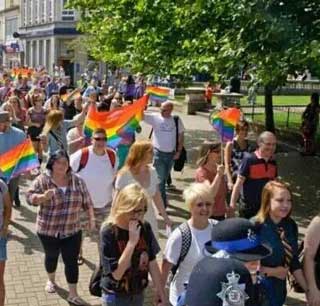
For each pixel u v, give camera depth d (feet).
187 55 38.83
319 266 14.30
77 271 19.92
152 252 14.12
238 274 7.02
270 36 29.43
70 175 19.45
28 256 25.11
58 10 195.21
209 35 35.04
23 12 233.35
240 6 29.99
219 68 33.27
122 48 52.03
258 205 21.07
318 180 42.57
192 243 14.34
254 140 56.24
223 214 21.57
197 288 6.95
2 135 27.30
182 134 33.17
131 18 48.57
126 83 92.02
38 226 19.67
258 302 7.95
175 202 34.71
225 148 26.50
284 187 14.51
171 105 32.76
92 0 57.67
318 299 14.02
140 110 31.45
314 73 30.22
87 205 19.80
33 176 39.09
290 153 54.85
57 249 19.85
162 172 32.68
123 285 13.56
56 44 197.88
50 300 20.47
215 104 91.20
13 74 105.50
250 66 32.12
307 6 30.63
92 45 84.64
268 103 58.18
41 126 37.47
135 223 13.48
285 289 14.34
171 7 41.60
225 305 6.79
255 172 21.02
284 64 29.25
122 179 18.97
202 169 21.36
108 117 30.68
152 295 20.49
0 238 17.83
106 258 13.57
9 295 20.85
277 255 13.94
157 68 45.65
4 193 17.80
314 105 53.78
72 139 30.19
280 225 14.44
